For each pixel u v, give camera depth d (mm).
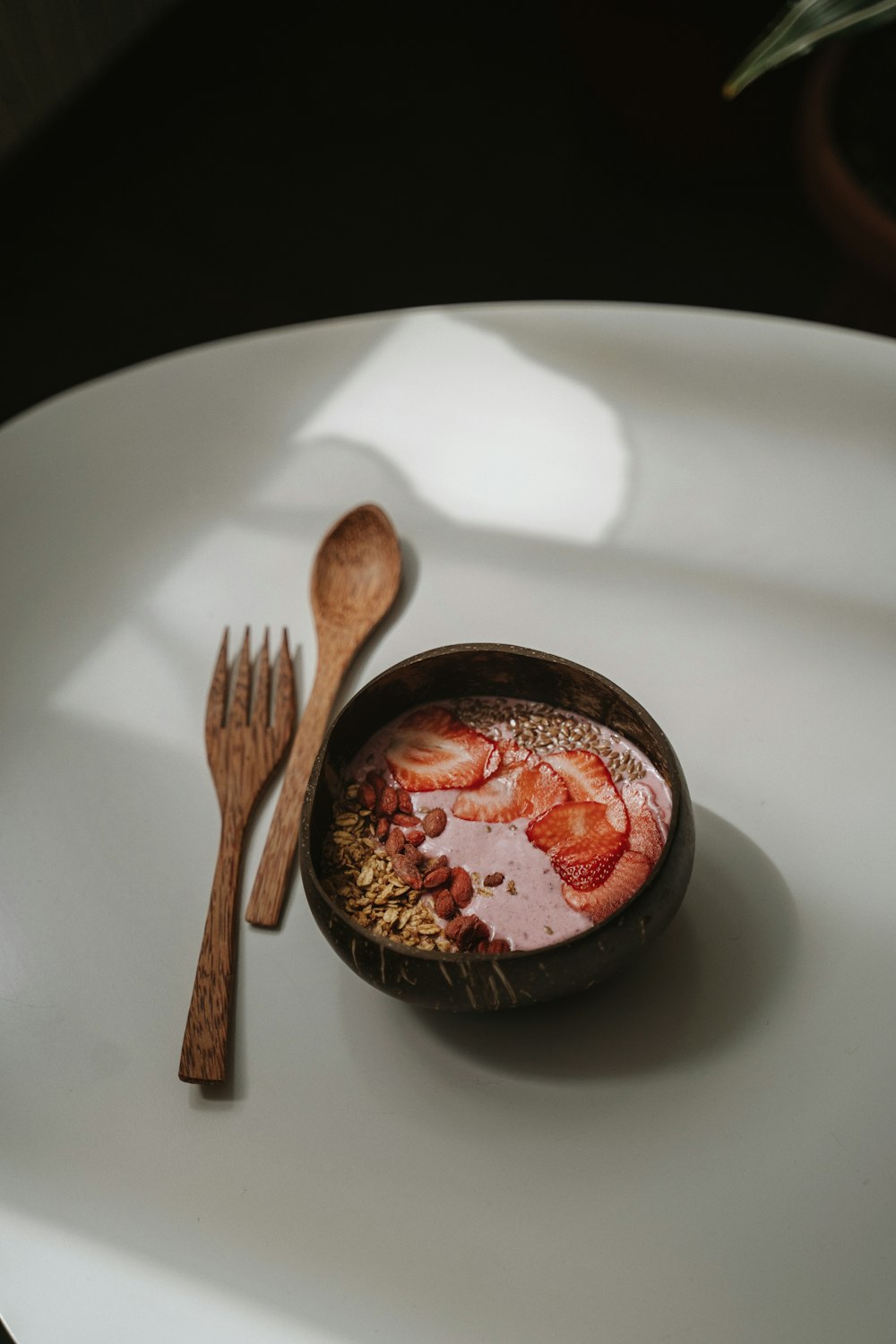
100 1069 561
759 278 1301
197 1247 521
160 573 688
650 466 698
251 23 1571
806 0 769
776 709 623
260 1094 550
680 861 535
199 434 731
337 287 1319
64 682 659
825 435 700
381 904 559
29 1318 511
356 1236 520
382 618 665
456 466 708
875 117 1005
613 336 744
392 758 594
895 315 1024
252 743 630
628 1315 502
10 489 719
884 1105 534
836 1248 510
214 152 1447
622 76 1269
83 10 1278
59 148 1435
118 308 1308
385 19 1569
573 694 590
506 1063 551
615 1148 532
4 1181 537
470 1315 504
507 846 569
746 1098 539
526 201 1387
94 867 608
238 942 587
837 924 573
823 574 657
